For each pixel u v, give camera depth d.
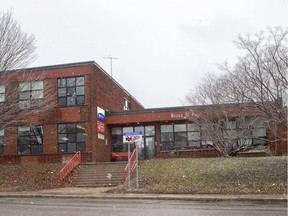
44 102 28.45
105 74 34.88
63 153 31.47
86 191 19.97
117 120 33.72
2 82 25.22
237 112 26.64
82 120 31.52
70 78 32.22
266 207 13.27
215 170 22.38
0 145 32.66
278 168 21.69
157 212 12.11
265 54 21.59
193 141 33.12
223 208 13.10
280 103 17.97
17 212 12.36
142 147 34.12
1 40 24.52
